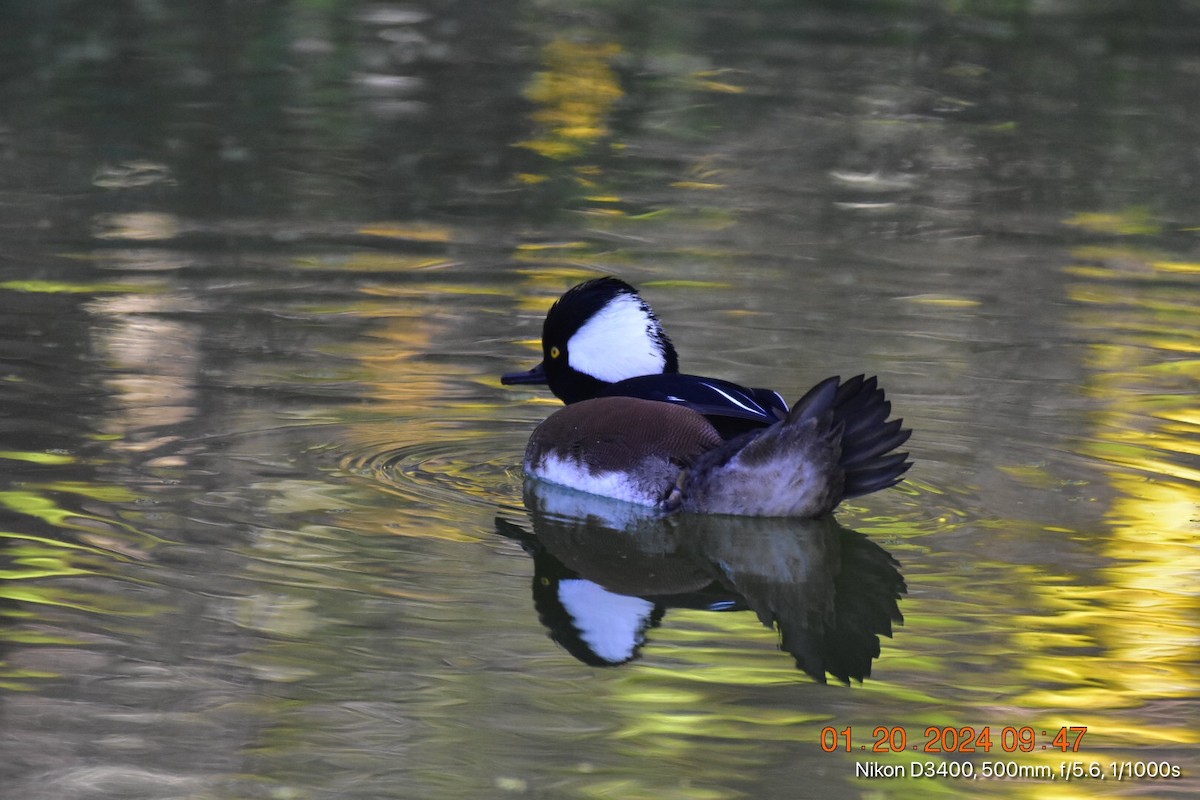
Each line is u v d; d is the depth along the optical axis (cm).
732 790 677
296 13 2741
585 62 2491
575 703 750
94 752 694
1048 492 1030
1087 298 1484
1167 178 1955
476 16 2814
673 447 1002
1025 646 814
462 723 729
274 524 948
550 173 1905
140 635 798
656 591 906
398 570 895
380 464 1066
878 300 1466
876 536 964
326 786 673
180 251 1535
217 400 1166
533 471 1056
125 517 942
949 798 676
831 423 934
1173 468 1076
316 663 778
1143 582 891
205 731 715
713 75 2442
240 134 1992
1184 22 2917
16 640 787
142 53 2380
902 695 765
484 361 1289
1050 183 1925
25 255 1491
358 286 1460
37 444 1052
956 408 1188
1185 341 1359
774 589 909
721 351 1305
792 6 2994
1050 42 2723
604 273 1524
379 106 2170
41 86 2153
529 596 871
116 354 1247
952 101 2322
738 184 1891
